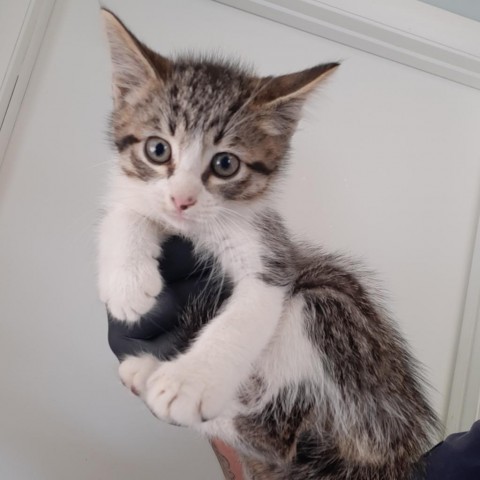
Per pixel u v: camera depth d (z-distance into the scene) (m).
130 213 0.20
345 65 0.29
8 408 0.25
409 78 0.30
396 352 0.21
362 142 0.29
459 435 0.16
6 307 0.25
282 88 0.20
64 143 0.26
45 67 0.26
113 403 0.26
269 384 0.17
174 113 0.19
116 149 0.21
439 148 0.30
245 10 0.28
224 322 0.17
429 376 0.29
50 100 0.26
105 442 0.26
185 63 0.21
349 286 0.21
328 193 0.28
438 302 0.30
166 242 0.19
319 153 0.28
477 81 0.31
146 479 0.26
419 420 0.20
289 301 0.19
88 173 0.26
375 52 0.29
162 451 0.26
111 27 0.19
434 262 0.30
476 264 0.30
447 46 0.29
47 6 0.25
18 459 0.25
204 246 0.19
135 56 0.19
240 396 0.17
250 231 0.19
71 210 0.26
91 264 0.25
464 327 0.29
